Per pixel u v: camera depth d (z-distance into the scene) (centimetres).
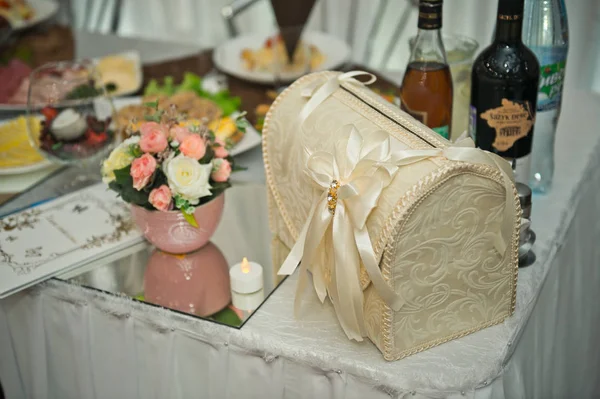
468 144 71
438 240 70
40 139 109
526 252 87
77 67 116
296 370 79
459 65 104
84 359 95
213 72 149
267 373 81
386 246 68
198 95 130
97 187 111
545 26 94
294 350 77
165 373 89
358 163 72
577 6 164
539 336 98
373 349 76
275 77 135
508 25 86
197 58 158
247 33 220
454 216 70
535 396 100
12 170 115
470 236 72
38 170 119
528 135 91
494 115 89
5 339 102
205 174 84
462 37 109
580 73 172
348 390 77
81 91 108
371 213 70
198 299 85
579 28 167
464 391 73
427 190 67
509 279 77
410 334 74
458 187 69
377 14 196
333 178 74
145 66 154
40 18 178
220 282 88
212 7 221
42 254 94
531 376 97
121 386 95
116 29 233
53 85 107
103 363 95
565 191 104
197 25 226
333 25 202
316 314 82
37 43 168
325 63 146
